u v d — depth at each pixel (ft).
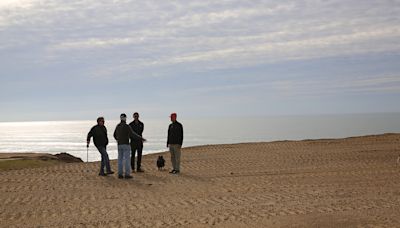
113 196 38.04
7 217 30.66
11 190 41.24
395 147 74.23
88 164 63.52
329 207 32.04
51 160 66.44
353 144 80.48
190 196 37.40
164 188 41.91
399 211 30.40
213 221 28.68
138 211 31.96
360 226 26.91
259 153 70.74
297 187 40.63
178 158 53.01
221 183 43.96
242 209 31.89
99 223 28.76
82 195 38.63
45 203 35.24
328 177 46.11
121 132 49.32
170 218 29.68
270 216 29.68
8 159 63.36
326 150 72.38
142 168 58.29
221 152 74.13
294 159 62.18
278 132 607.78
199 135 604.49
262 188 40.52
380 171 49.44
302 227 26.96
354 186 40.55
